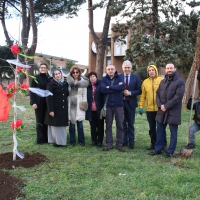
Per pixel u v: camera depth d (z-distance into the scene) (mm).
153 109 5547
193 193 3479
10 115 10438
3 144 6121
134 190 3568
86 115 5887
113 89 5371
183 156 5055
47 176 3990
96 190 3525
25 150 5523
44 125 6148
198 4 12508
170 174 4125
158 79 5559
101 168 4387
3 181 3715
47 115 5777
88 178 3969
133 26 12797
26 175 4039
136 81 5754
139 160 4855
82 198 3314
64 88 5742
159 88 5172
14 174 4047
